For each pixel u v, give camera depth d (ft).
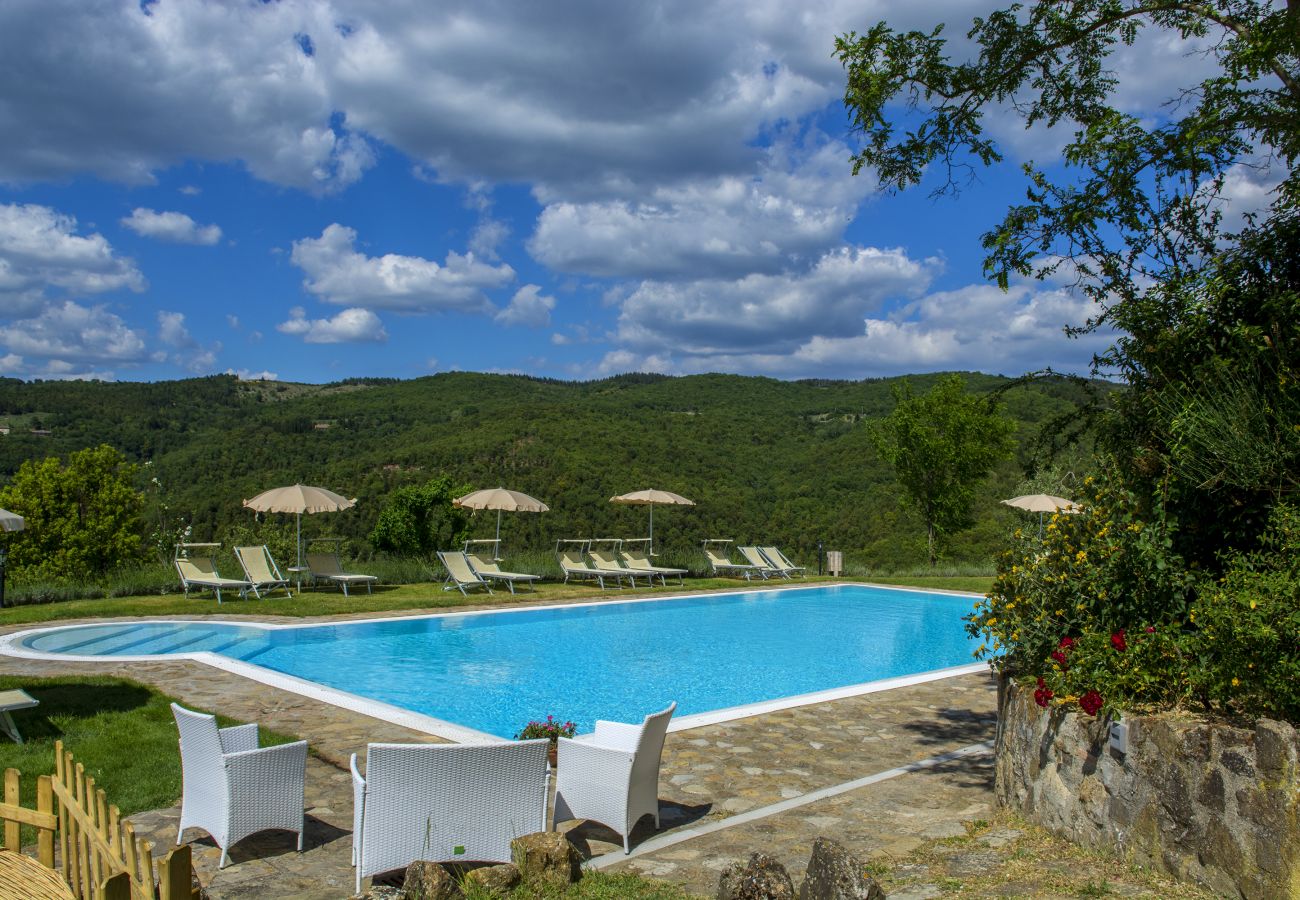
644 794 15.30
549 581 60.08
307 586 52.37
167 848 14.33
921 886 12.41
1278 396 15.21
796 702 26.89
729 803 17.34
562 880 12.81
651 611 51.62
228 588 49.14
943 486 83.71
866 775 19.43
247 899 12.44
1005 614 17.19
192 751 14.26
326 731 21.63
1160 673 13.78
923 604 57.62
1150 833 12.62
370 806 12.57
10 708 18.47
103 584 48.32
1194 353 17.39
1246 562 14.17
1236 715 12.73
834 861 11.03
